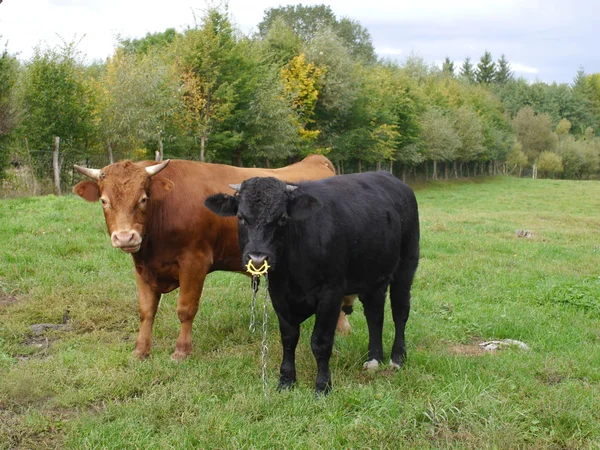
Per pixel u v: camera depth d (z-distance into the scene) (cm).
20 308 750
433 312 842
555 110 10838
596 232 2003
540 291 961
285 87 3177
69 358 595
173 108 2500
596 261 1340
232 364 597
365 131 4022
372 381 570
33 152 2064
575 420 464
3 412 486
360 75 4153
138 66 2428
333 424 457
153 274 637
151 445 428
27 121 2092
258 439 436
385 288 627
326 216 532
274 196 493
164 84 2475
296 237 513
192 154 2856
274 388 538
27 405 503
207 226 642
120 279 901
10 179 1969
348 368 608
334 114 3809
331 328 536
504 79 13338
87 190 616
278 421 462
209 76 2783
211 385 540
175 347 646
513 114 10781
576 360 625
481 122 6756
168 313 779
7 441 432
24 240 1078
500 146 7362
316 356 536
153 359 610
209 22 2772
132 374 555
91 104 2258
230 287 907
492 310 849
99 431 445
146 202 595
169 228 621
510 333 753
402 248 650
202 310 790
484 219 2270
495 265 1213
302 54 3550
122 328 727
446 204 3272
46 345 654
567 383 552
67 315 747
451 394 503
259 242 487
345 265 548
